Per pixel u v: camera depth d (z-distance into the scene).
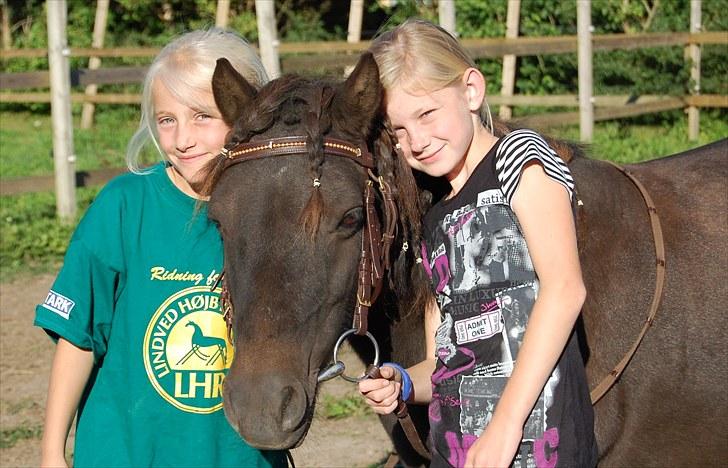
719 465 2.91
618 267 2.78
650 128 12.77
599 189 2.84
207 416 2.55
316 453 4.61
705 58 13.20
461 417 2.36
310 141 2.30
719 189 3.03
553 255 2.21
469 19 13.69
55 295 2.52
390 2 14.79
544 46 11.03
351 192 2.30
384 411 2.41
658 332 2.78
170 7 16.42
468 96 2.46
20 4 17.73
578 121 11.37
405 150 2.49
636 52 13.11
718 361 2.81
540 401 2.24
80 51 13.27
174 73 2.53
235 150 2.35
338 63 8.89
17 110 16.14
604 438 2.75
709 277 2.86
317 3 16.61
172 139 2.55
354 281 2.36
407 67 2.38
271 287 2.21
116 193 2.60
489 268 2.32
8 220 8.60
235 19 15.69
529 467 2.24
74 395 2.55
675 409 2.80
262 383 2.14
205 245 2.57
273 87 2.45
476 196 2.36
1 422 5.00
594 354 2.72
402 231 2.52
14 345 6.10
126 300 2.57
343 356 5.22
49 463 2.49
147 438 2.54
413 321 2.73
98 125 14.44
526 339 2.19
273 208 2.25
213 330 2.54
